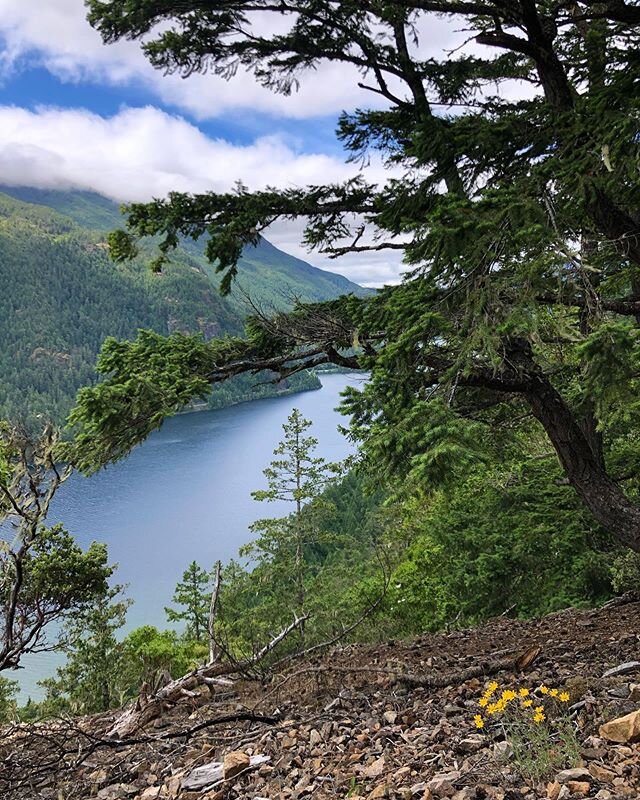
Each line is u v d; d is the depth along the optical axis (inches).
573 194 179.3
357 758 138.3
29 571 301.7
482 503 511.8
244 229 255.0
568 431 251.9
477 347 171.9
